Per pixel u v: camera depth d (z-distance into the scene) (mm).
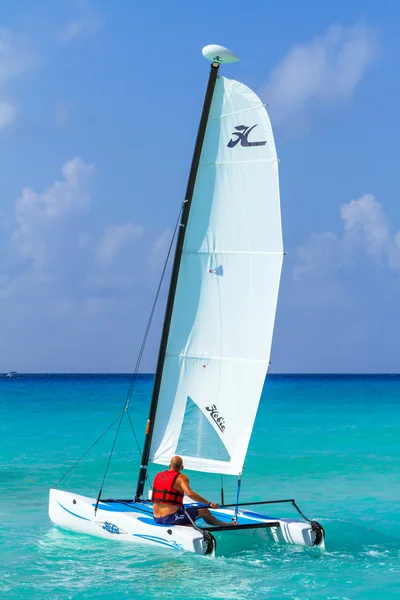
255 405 12594
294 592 9836
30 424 36281
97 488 18750
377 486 18766
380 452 25656
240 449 12633
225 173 12992
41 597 9695
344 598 9609
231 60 12922
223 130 13016
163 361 13234
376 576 10594
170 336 13203
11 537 13016
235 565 11102
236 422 12719
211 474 21047
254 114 12852
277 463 23125
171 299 13211
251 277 12781
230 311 12883
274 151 12719
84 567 11062
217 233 13008
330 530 13758
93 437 30594
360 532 13594
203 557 11398
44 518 14734
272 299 12617
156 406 13289
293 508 16016
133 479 20141
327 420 39062
